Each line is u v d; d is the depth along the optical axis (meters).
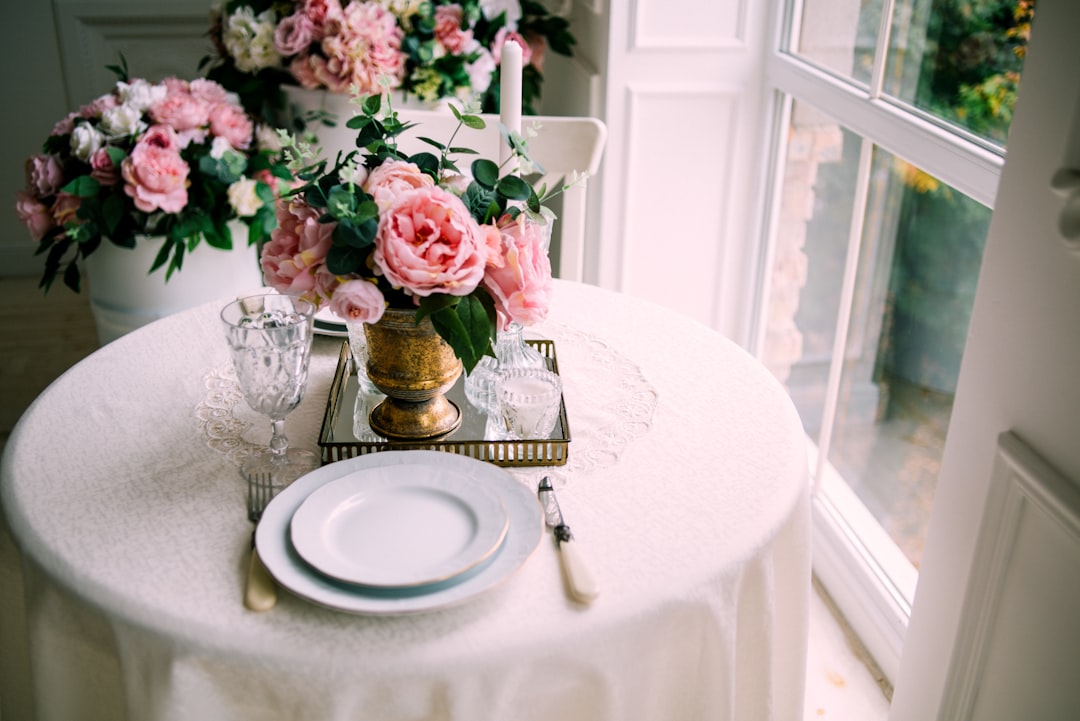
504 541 1.03
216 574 1.01
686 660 1.05
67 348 3.16
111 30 3.35
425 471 1.12
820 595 2.13
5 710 1.25
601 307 1.66
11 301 3.48
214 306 1.65
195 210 2.15
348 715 0.93
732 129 2.43
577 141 1.92
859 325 2.03
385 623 0.95
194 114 2.13
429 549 1.01
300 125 2.40
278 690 0.93
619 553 1.05
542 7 2.65
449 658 0.92
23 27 3.33
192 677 0.94
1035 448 1.20
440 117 1.92
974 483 1.35
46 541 1.05
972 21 1.58
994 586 1.30
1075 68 1.09
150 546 1.05
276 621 0.95
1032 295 1.19
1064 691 1.18
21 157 3.52
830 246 2.14
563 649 0.95
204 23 3.38
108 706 1.04
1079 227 1.06
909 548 1.91
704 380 1.42
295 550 1.01
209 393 1.36
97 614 0.98
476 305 1.09
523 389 1.23
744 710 1.18
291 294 1.11
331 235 1.07
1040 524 1.20
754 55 2.36
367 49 2.23
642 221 2.53
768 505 1.13
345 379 1.37
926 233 1.77
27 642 1.16
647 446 1.25
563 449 1.20
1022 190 1.20
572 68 2.76
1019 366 1.22
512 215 1.15
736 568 1.05
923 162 1.71
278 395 1.13
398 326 1.12
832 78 2.05
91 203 2.11
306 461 1.20
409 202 1.05
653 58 2.35
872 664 1.94
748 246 2.55
